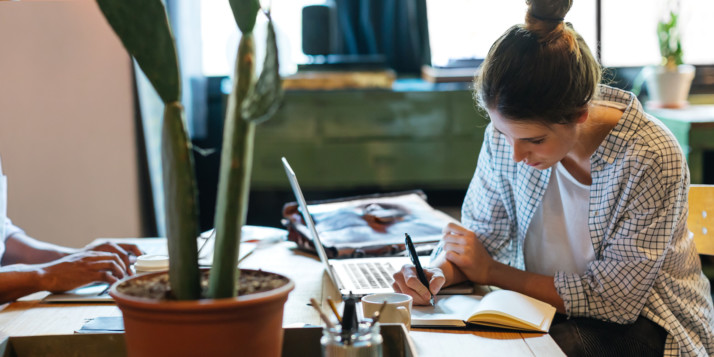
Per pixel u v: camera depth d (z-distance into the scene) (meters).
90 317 1.11
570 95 1.14
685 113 3.13
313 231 1.22
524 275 1.35
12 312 1.15
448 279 1.33
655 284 1.34
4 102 2.55
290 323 1.06
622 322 1.29
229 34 3.42
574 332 1.27
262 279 0.67
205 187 3.49
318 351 0.78
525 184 1.43
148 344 0.58
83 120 2.64
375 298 1.04
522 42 1.15
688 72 3.25
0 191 1.54
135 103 2.69
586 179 1.37
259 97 0.51
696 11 3.50
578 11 3.52
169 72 0.58
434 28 3.52
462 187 3.58
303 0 3.33
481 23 3.49
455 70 3.50
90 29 2.62
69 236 2.66
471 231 1.41
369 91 3.12
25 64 2.56
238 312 0.57
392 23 3.44
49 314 1.13
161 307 0.56
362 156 3.15
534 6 1.17
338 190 3.60
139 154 2.74
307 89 3.18
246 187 0.60
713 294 3.02
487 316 1.06
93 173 2.67
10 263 1.57
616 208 1.30
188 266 0.61
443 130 3.14
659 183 1.25
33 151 2.60
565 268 1.44
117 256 1.31
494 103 1.17
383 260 1.52
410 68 3.50
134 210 2.71
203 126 3.29
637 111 1.28
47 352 0.78
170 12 3.00
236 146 0.57
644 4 3.48
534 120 1.15
